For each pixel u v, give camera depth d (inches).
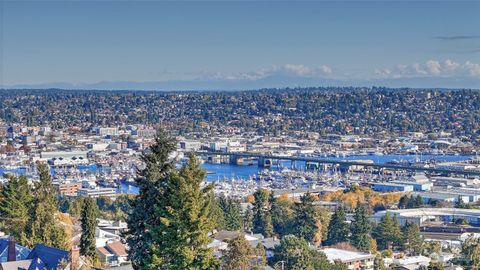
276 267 6914.4
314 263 7652.6
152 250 3639.3
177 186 3646.7
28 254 5152.6
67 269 4579.2
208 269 3708.2
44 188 6161.4
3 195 6210.6
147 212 3806.6
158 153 3850.9
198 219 3639.3
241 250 4426.7
